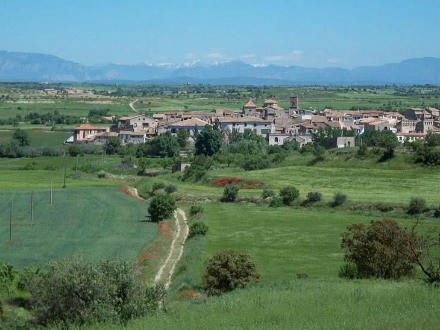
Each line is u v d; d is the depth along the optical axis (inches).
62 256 3051.2
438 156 6215.6
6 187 5816.9
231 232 3814.0
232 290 2149.4
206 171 6815.9
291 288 2028.8
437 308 1566.2
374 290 1852.9
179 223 4293.8
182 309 1711.4
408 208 4483.3
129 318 1619.1
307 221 4227.4
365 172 6230.3
